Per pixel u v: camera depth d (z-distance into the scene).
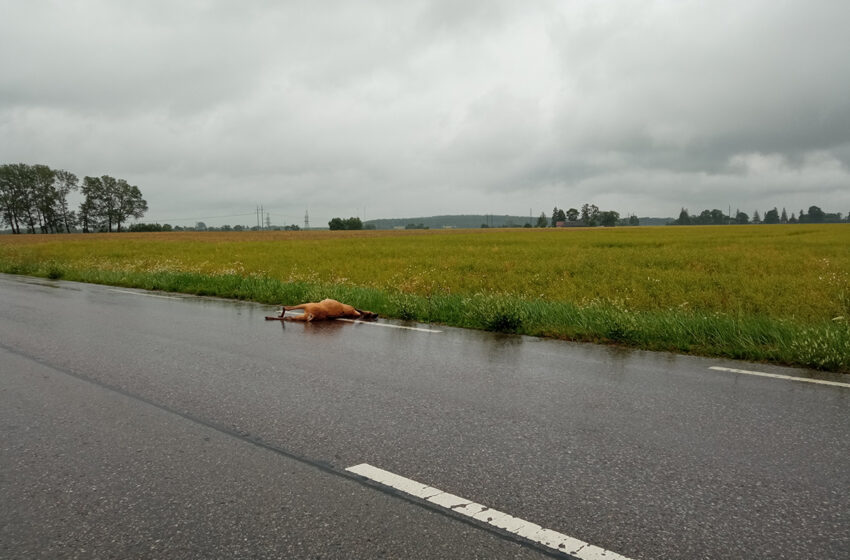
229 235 83.75
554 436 3.75
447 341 7.25
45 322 8.75
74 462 3.35
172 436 3.76
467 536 2.52
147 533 2.57
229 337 7.52
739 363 5.96
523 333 7.88
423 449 3.53
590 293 13.12
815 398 4.60
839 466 3.26
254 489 2.99
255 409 4.33
